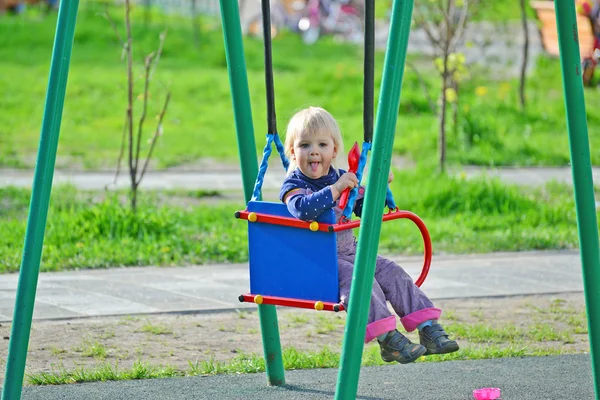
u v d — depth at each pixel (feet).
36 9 155.43
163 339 36.29
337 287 25.45
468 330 37.29
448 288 44.78
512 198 63.26
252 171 30.22
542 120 97.30
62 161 77.41
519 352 34.45
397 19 22.75
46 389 29.63
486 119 87.61
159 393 29.43
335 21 157.99
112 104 100.78
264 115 99.35
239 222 57.47
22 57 124.26
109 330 37.24
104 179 70.64
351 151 25.66
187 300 42.06
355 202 28.43
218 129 94.58
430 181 66.54
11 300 41.14
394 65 22.79
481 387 30.45
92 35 133.69
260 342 36.11
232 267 49.16
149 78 58.85
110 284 44.73
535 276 47.50
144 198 62.18
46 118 24.88
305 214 25.21
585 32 108.58
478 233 56.95
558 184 70.13
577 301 42.80
